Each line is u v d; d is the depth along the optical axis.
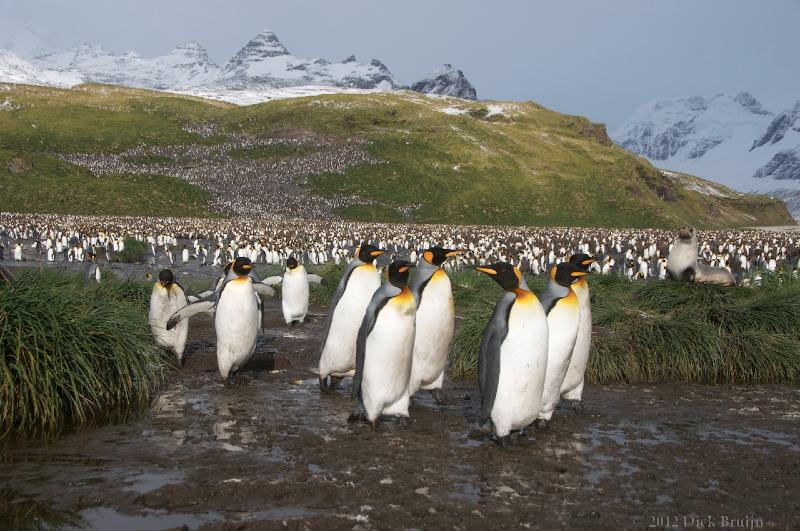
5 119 98.44
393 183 93.75
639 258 34.47
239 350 7.63
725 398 8.05
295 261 12.49
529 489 4.79
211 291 9.01
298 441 5.72
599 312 10.53
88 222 58.06
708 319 10.70
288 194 87.19
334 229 62.28
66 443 5.62
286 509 4.33
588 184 106.38
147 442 5.67
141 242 37.59
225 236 47.75
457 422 6.50
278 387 7.86
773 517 4.45
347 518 4.21
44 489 4.61
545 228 82.69
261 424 6.25
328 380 7.75
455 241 50.72
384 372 6.05
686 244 11.55
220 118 118.06
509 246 47.22
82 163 86.62
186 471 4.97
